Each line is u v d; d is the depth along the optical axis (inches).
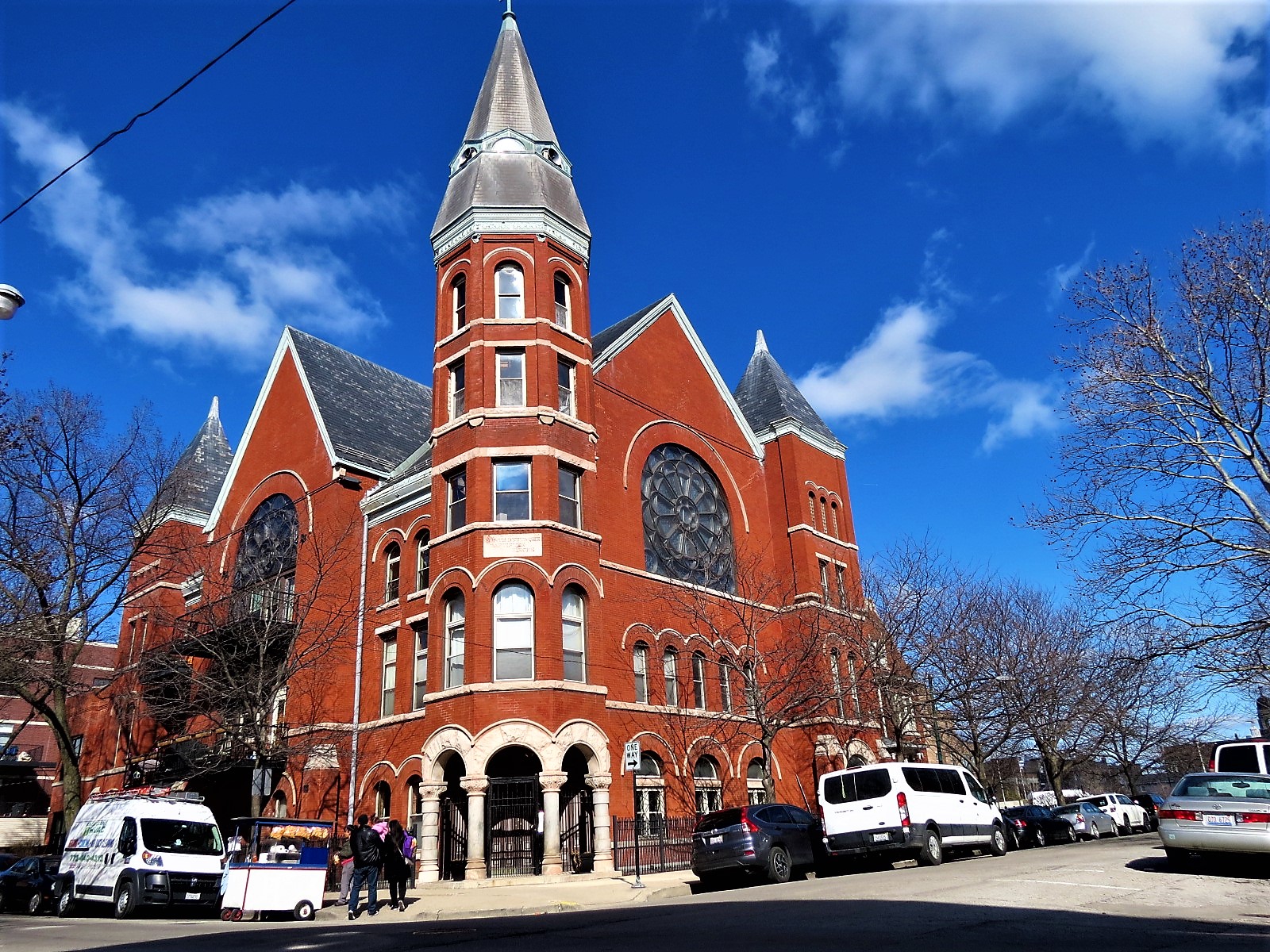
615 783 1071.0
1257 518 824.9
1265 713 1608.0
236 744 1106.7
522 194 1254.3
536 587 1053.2
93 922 783.1
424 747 1034.7
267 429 1502.2
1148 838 1204.5
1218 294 845.2
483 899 829.8
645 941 430.3
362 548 1298.0
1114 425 880.9
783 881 806.5
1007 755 1809.8
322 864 819.4
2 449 1047.6
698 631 1280.8
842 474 1644.9
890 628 1364.4
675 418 1396.4
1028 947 347.9
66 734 1191.6
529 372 1167.0
